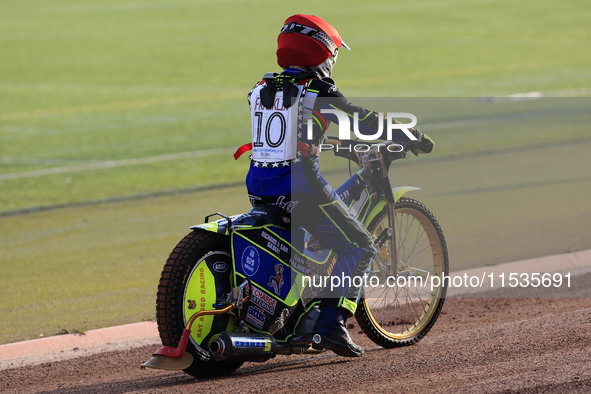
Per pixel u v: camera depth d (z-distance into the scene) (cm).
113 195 4834
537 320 2234
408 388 1695
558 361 1784
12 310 2828
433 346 2128
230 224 1859
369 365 1947
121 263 3431
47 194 4909
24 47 12950
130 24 15550
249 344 1847
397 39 13425
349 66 10931
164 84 9869
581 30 14250
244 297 1856
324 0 18525
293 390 1755
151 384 1945
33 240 3888
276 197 1864
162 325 1830
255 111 1881
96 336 2456
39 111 8294
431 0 18150
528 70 10406
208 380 1908
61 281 3189
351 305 1961
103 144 6575
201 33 14275
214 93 9162
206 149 6275
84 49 12719
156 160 5894
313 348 2019
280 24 15188
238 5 17950
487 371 1770
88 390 1934
